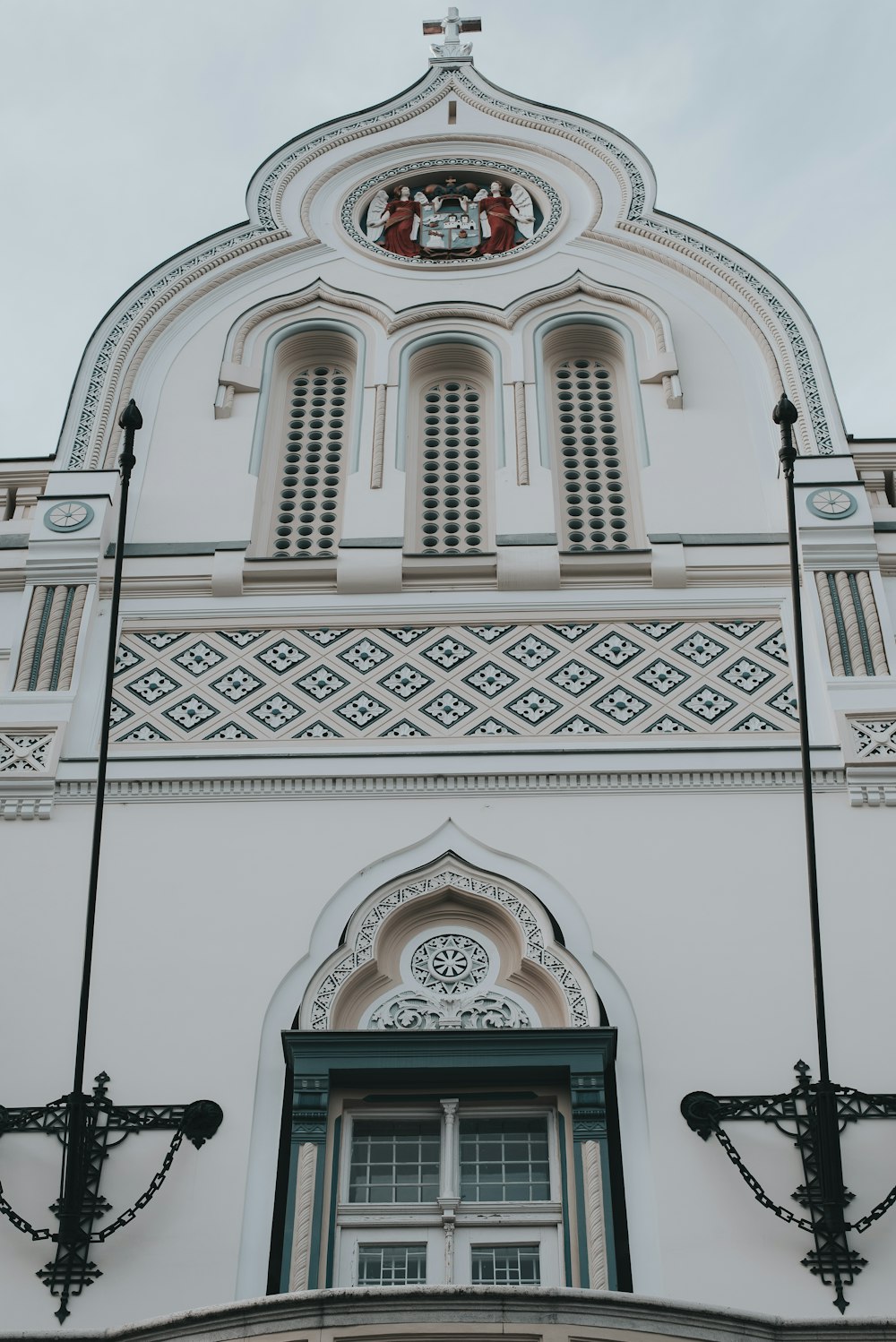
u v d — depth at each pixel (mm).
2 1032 13023
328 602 15930
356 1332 10055
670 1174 12289
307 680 15352
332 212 19578
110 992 13211
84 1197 12234
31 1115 12609
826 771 14414
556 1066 12672
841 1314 11656
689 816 14164
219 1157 12414
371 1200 12430
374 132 20344
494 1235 12234
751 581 15930
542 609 15828
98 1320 11703
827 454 16750
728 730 14820
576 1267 11977
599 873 13820
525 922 13555
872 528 16062
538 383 17719
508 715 15008
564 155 19984
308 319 18469
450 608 15852
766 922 13484
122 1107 12641
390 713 15055
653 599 15867
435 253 19312
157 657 15586
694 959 13297
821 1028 12211
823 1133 12062
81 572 15969
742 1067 12758
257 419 17547
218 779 14492
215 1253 11969
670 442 17141
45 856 14062
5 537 16516
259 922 13602
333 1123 12648
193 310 18516
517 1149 12656
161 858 13984
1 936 13531
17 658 15398
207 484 16938
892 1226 12039
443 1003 13320
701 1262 11883
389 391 17688
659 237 18906
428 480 17250
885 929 13406
